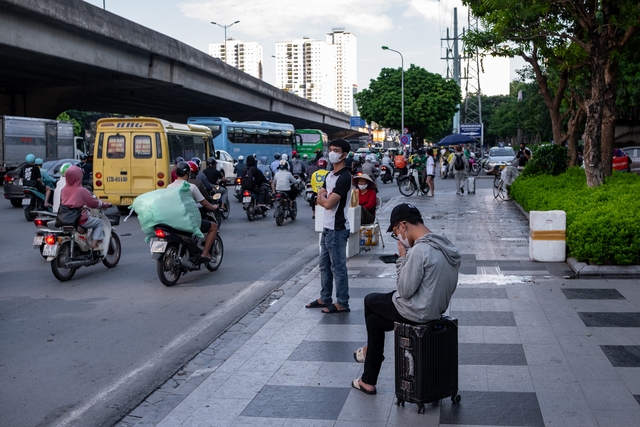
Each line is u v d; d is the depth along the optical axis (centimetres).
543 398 493
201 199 998
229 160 3512
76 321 770
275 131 4484
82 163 2275
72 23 2728
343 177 745
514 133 8344
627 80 2725
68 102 3875
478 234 1374
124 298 885
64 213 984
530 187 1692
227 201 1848
